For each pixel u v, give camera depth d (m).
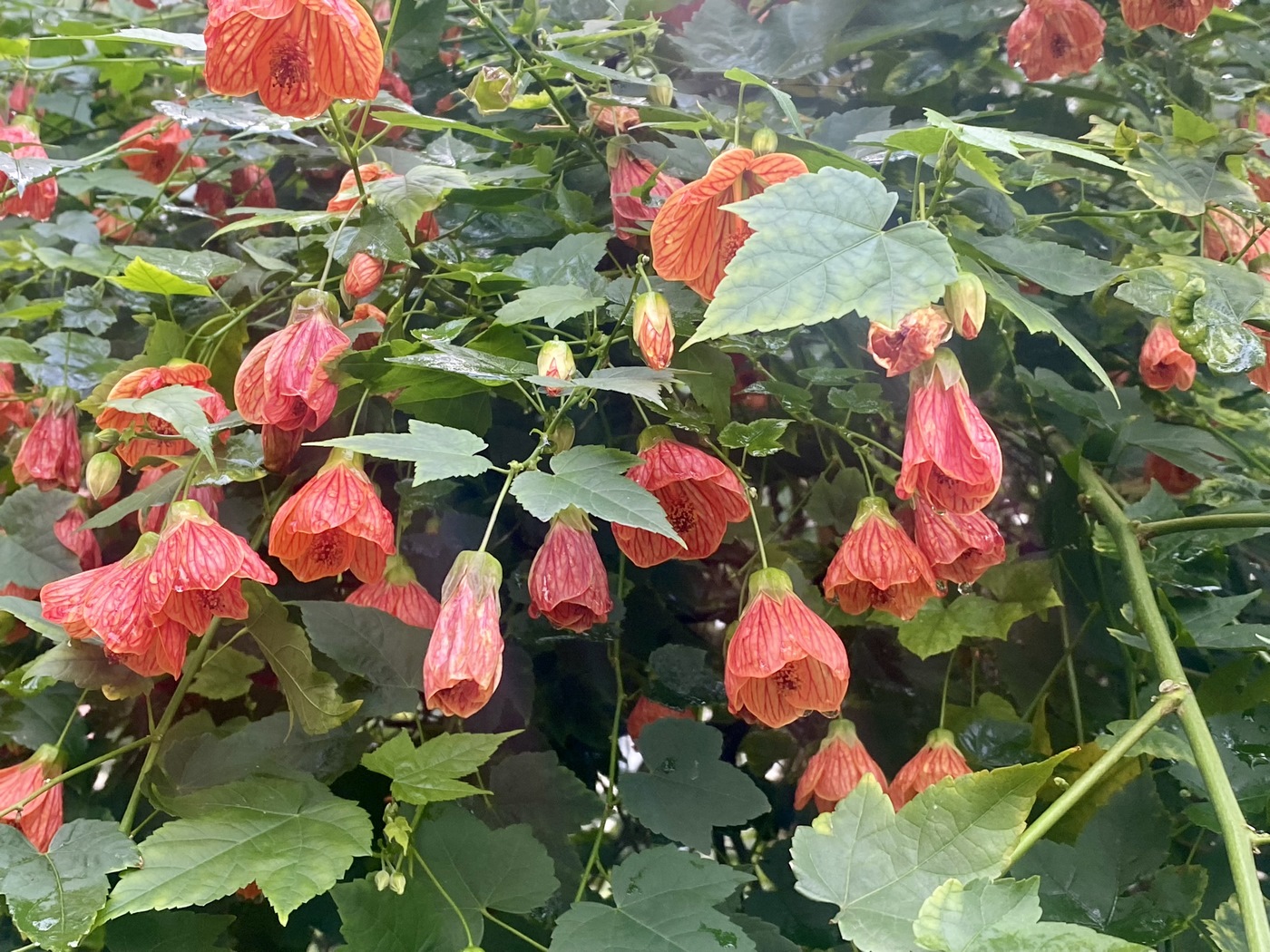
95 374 1.52
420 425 0.97
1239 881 0.82
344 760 1.18
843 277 0.83
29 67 1.81
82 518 1.44
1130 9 1.60
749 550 1.58
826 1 1.59
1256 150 1.65
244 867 0.99
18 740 1.28
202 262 1.40
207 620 1.12
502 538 1.46
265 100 1.09
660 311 1.11
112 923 1.08
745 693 1.16
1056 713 1.48
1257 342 1.19
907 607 1.22
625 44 1.68
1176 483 1.65
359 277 1.24
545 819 1.25
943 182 1.08
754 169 1.03
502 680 1.38
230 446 1.24
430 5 1.58
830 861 0.87
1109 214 1.47
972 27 1.65
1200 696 1.25
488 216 1.49
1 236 1.80
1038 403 1.60
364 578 1.18
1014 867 1.05
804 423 1.44
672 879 1.06
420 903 1.04
